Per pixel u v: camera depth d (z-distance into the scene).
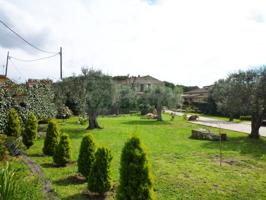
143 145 6.39
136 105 49.19
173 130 27.66
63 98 28.56
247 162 14.15
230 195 9.27
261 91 21.81
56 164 12.42
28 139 15.77
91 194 8.84
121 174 6.38
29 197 7.14
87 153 10.21
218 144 19.88
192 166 13.01
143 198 6.12
